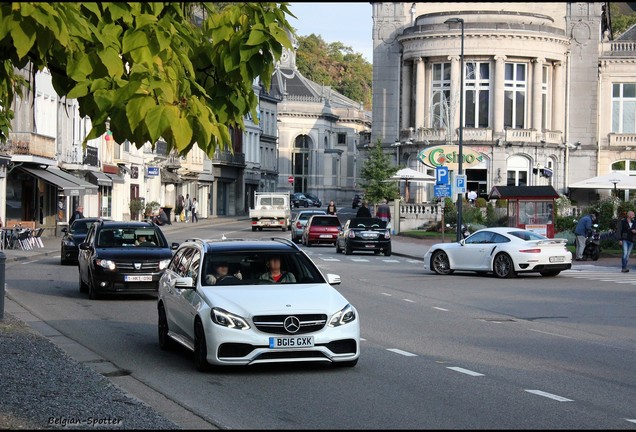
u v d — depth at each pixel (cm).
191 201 8638
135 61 757
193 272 1371
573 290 2639
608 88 8119
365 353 1445
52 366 1253
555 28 7688
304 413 998
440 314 2033
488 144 7475
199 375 1246
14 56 799
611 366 1339
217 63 866
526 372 1277
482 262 3112
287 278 1356
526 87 7669
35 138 4966
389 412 1002
